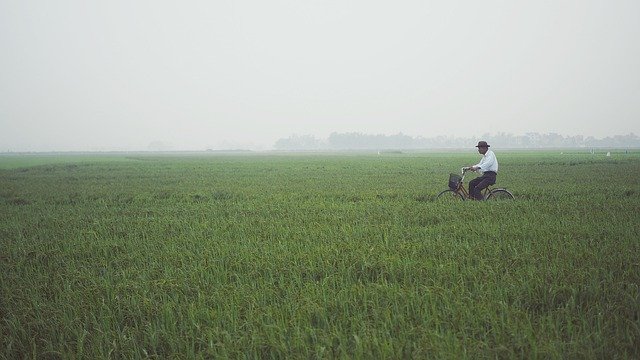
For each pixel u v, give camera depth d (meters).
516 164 41.12
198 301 5.68
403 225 10.09
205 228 10.53
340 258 7.23
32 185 24.95
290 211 12.96
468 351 4.20
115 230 10.52
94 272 7.12
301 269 6.81
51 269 7.42
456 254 7.33
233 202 15.76
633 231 8.52
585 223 9.51
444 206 12.45
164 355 4.66
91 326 5.26
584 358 4.00
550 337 4.40
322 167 42.34
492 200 13.53
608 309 4.93
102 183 26.44
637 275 5.92
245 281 6.48
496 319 4.77
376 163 50.44
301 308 5.16
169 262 7.53
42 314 5.46
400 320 4.84
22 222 12.17
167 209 14.41
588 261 6.50
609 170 30.58
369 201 15.05
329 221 11.09
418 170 35.44
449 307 5.11
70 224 11.76
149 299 5.62
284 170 38.91
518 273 6.12
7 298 5.93
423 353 4.14
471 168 13.66
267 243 8.61
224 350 4.32
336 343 4.55
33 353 4.52
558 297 5.45
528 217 10.59
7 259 8.12
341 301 5.37
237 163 58.00
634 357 4.08
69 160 83.69
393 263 6.79
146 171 40.12
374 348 4.30
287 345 4.50
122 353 4.61
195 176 32.12
